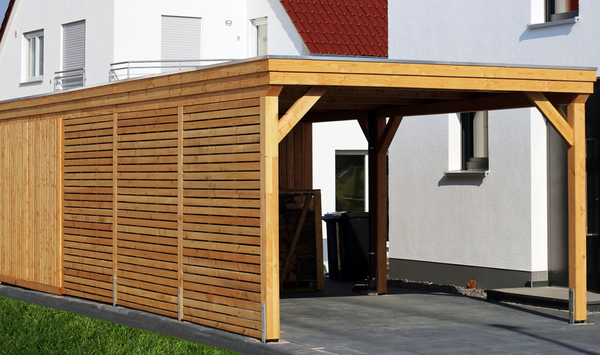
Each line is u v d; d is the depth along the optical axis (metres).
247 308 7.94
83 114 10.70
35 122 11.73
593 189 10.84
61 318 10.08
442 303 10.73
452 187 12.66
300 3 18.61
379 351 7.35
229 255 8.18
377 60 7.97
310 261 12.41
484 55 12.25
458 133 12.81
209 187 8.45
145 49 18.48
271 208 7.67
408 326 8.84
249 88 7.85
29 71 21.75
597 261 10.75
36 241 11.69
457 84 8.39
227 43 19.47
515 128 11.57
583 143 9.11
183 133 8.85
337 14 18.77
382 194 11.74
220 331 8.23
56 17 20.19
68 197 11.02
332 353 7.22
